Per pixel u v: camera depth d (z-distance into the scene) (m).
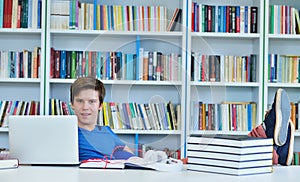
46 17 4.21
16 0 4.24
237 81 4.39
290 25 4.41
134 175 1.83
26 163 2.14
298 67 4.41
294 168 2.10
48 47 4.21
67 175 1.83
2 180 1.72
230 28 4.39
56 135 2.13
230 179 1.75
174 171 1.93
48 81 4.21
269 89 4.62
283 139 2.20
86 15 4.30
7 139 4.44
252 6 4.48
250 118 4.38
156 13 4.38
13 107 4.29
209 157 1.91
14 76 4.26
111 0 4.60
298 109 4.42
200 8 4.37
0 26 4.23
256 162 1.89
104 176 1.80
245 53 4.63
